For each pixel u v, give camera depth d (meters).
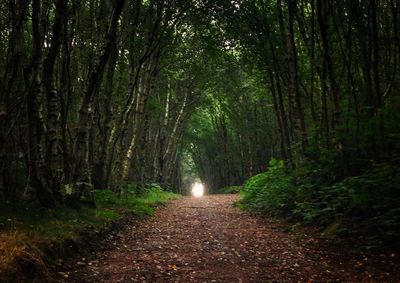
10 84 9.03
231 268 8.24
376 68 11.37
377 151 10.94
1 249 6.49
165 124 38.91
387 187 9.16
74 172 11.81
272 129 40.56
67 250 8.12
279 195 15.52
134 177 29.30
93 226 10.30
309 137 14.98
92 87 11.98
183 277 7.54
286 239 11.17
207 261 8.80
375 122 10.72
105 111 16.97
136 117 21.25
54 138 10.74
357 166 11.52
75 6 13.47
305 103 21.70
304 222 12.38
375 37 11.38
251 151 43.34
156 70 24.97
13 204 9.30
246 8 18.31
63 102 12.79
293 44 15.58
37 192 9.98
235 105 42.12
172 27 20.42
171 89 39.41
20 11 8.94
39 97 9.85
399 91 13.98
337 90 12.93
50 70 10.34
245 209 19.45
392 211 8.46
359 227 9.93
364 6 13.49
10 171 10.53
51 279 6.69
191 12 20.58
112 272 7.67
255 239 11.46
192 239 11.55
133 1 18.33
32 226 8.25
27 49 14.01
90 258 8.52
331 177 12.43
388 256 8.16
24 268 6.38
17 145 12.02
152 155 37.72
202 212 19.42
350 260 8.35
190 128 56.78
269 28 18.44
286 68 18.66
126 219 13.67
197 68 31.36
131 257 8.96
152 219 16.17
